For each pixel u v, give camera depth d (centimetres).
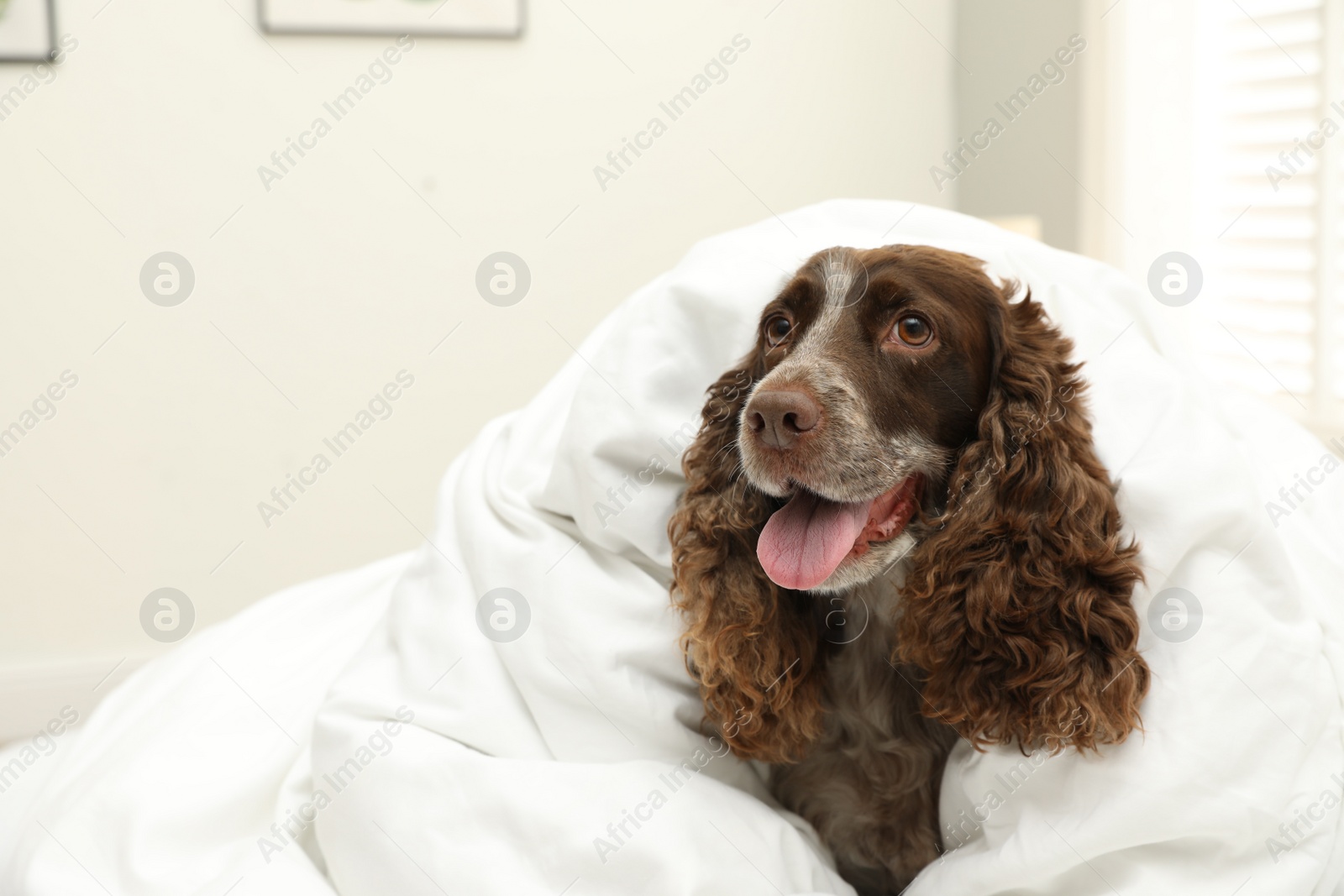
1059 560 141
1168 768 136
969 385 156
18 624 377
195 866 171
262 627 225
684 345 180
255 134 377
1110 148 364
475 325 405
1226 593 144
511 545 174
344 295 391
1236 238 355
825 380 150
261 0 369
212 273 378
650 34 409
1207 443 153
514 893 144
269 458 392
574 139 407
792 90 426
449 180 396
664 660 163
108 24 360
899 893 177
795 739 162
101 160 365
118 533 381
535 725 163
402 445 404
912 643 150
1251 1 344
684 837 147
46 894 164
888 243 202
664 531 171
